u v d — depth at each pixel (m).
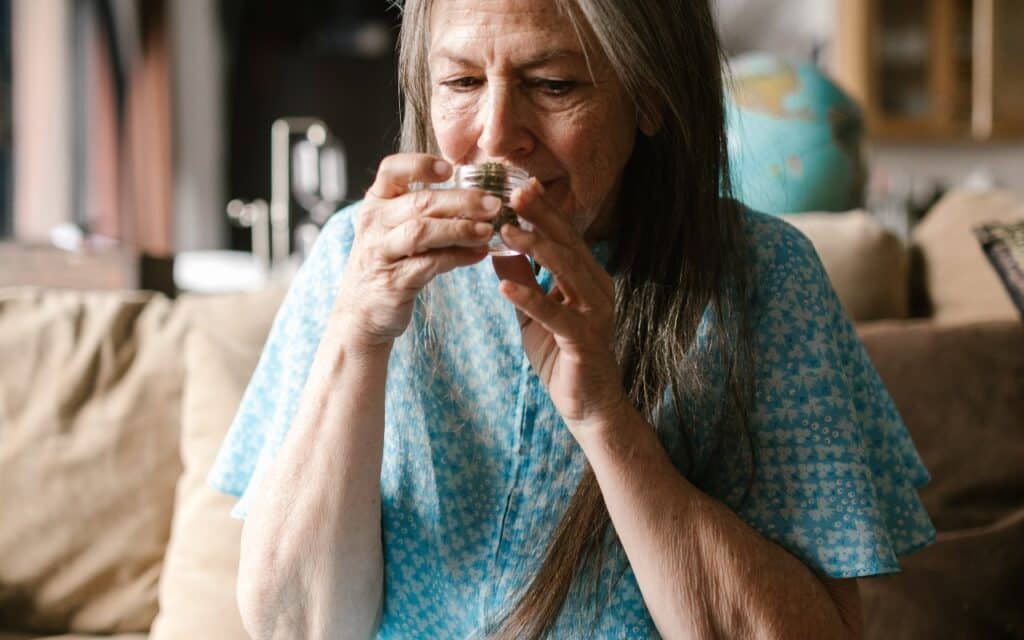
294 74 6.71
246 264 3.62
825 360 0.94
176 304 1.83
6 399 1.70
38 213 4.90
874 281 1.87
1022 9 5.80
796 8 6.47
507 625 0.90
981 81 5.85
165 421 1.70
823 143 1.91
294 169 3.38
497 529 0.94
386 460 0.97
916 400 1.58
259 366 1.03
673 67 0.88
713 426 0.95
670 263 0.95
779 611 0.86
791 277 0.97
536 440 0.94
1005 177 6.15
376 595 0.96
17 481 1.66
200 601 1.48
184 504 1.57
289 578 0.91
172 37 6.24
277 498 0.90
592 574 0.92
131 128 5.75
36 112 4.89
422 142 0.95
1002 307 1.98
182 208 6.43
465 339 0.95
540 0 0.80
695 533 0.86
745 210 1.00
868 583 1.46
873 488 0.93
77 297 1.81
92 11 5.43
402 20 0.94
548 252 0.76
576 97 0.83
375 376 0.87
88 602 1.64
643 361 0.94
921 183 6.11
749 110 1.90
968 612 1.43
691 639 0.86
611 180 0.87
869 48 5.76
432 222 0.75
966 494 1.53
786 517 0.93
